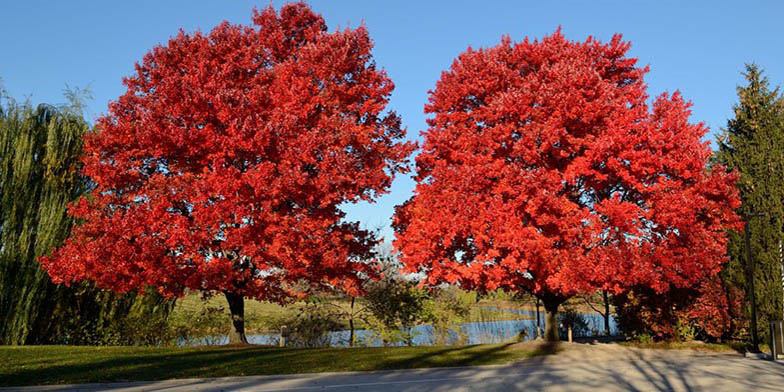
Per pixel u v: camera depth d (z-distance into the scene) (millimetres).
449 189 17953
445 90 20750
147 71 19375
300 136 16688
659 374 13664
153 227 15961
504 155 18234
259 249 16344
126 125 16797
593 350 18562
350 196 18109
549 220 16281
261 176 15859
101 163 16750
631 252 16656
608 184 18906
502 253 17391
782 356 17109
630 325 23266
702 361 16609
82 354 15461
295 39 21234
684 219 16766
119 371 12523
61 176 21469
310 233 17688
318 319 26078
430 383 12117
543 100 17234
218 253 17859
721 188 17516
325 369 13852
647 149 17250
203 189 16031
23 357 14289
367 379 12641
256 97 17688
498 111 17672
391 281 27562
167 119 17297
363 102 19734
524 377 13109
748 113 23031
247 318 27656
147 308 23469
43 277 20672
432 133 19250
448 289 30531
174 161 18000
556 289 18609
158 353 16359
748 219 20047
